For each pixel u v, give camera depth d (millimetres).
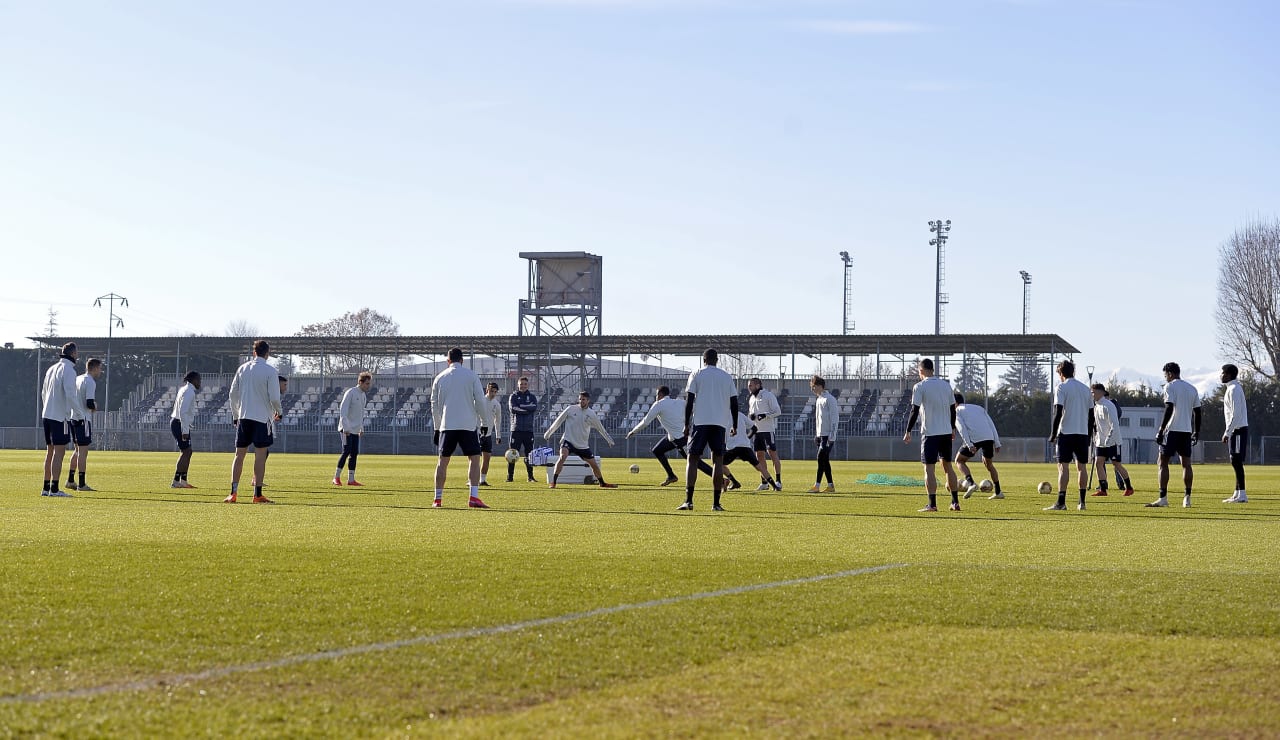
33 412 96562
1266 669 5832
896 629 6797
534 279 74812
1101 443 24047
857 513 17188
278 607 7324
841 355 73312
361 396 25359
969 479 23844
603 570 9320
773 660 5930
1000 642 6438
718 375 17547
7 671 5527
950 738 4637
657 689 5312
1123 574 9320
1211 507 19859
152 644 6160
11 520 14250
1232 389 21688
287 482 26891
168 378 84625
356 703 5031
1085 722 4879
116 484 24781
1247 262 77625
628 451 66250
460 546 11266
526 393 28422
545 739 4523
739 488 25406
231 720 4734
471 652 6031
